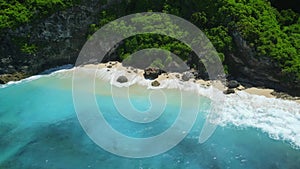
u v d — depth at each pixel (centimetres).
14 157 3938
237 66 5169
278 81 4916
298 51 4984
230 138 4162
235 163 3850
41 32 5331
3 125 4428
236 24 5072
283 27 5372
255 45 4922
